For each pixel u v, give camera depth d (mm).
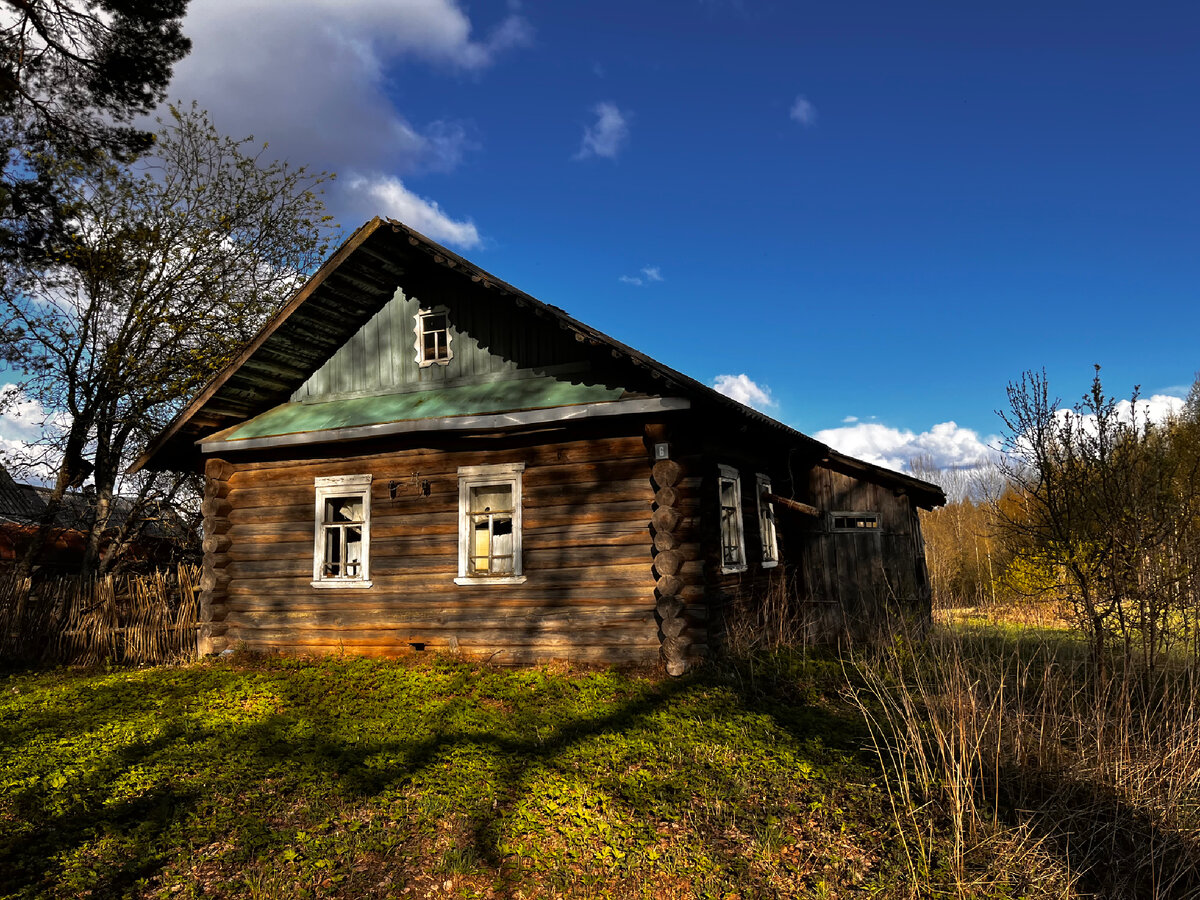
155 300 17500
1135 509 7520
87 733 8734
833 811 6102
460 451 12055
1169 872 5344
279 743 8164
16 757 7922
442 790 6797
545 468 11453
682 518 10578
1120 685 7465
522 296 11008
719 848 5723
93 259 16875
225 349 18016
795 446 13891
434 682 10266
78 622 13508
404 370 13234
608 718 8406
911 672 9258
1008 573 15164
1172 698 7258
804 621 12938
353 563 12789
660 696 9094
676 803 6355
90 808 6688
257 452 13461
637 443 10992
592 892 5281
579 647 10898
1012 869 5301
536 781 6867
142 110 16797
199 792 6945
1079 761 6410
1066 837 5637
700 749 7367
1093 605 7855
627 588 10781
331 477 12812
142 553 20062
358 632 12289
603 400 10680
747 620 11664
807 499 15109
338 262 12125
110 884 5473
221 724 8945
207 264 18469
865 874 5355
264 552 13156
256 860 5793
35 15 15031
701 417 11133
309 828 6266
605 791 6605
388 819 6395
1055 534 8062
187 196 18453
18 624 13586
